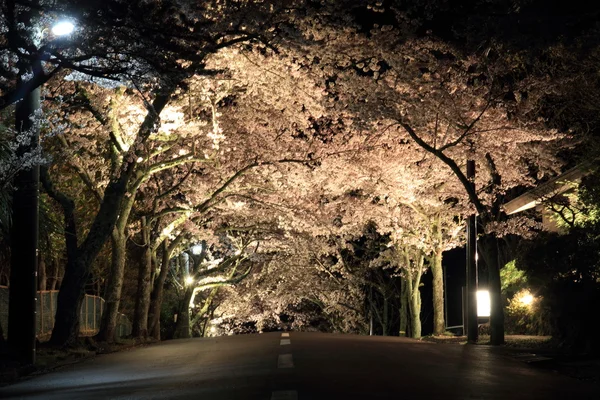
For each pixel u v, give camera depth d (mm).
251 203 33031
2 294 22203
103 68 13547
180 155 26156
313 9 22219
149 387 10328
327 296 47094
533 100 24609
